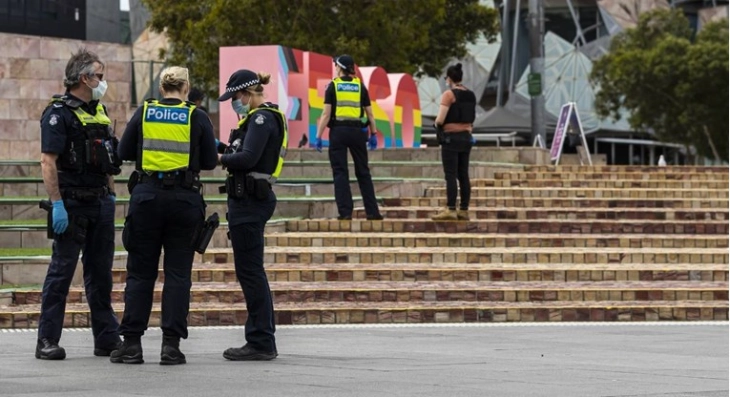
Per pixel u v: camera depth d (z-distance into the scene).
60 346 21.50
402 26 81.81
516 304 28.03
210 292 27.80
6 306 26.25
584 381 16.62
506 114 113.69
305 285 29.67
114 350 18.98
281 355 20.05
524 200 41.78
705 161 133.75
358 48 78.81
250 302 19.16
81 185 19.31
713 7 148.12
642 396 15.18
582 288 29.27
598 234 37.41
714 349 21.27
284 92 54.53
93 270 19.72
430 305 27.67
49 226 19.16
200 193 18.81
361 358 19.61
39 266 29.03
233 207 19.06
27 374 17.34
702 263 33.44
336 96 35.38
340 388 15.76
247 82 18.98
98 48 61.88
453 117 36.19
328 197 40.47
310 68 56.06
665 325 26.03
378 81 59.59
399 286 29.58
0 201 37.53
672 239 35.53
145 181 18.44
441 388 15.77
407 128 62.66
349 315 26.41
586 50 144.00
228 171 19.20
